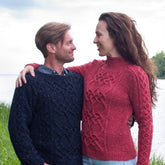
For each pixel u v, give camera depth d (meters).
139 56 2.26
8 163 3.63
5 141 4.66
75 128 2.22
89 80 2.30
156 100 2.49
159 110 10.93
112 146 2.10
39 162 2.02
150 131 2.10
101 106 2.14
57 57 2.25
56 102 2.13
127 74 2.15
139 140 2.13
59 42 2.21
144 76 2.14
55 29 2.19
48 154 2.12
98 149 2.12
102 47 2.26
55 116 2.12
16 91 2.11
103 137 2.11
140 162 2.09
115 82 2.16
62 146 2.12
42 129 2.12
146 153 2.09
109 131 2.10
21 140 2.02
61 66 2.30
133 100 2.13
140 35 2.29
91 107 2.19
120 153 2.09
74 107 2.22
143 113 2.10
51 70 2.24
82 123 2.26
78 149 2.22
